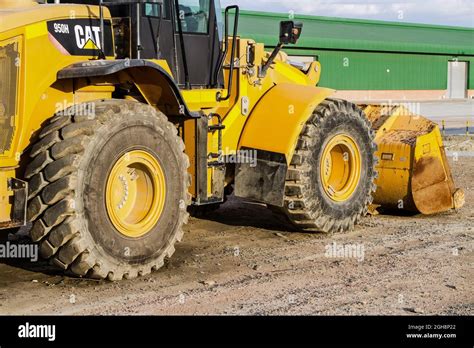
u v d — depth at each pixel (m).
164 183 5.79
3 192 5.25
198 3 6.65
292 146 6.84
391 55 43.97
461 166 12.95
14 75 5.27
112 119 5.36
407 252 6.47
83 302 5.01
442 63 47.16
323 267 5.96
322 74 40.50
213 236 7.16
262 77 7.24
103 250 5.32
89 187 5.21
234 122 6.97
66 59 5.56
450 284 5.47
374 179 7.77
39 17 5.40
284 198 6.92
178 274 5.74
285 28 7.02
